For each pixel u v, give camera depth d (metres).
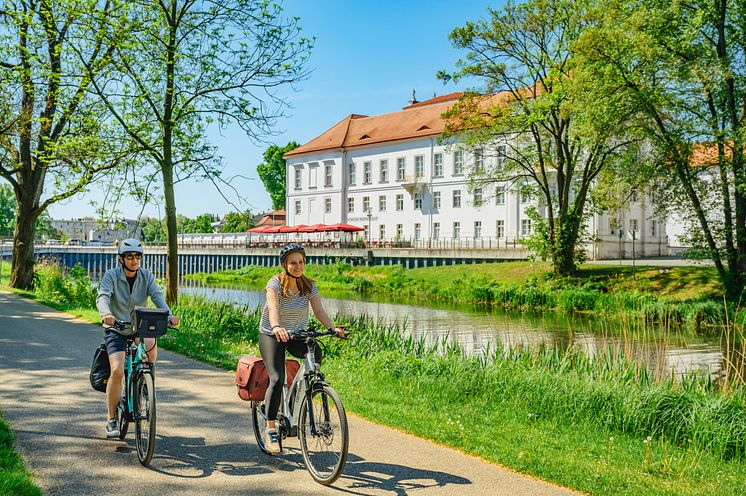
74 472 4.98
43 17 19.92
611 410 7.81
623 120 27.83
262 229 69.56
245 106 19.67
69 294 21.86
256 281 60.00
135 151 19.78
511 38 32.69
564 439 6.66
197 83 19.69
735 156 26.22
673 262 41.78
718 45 27.19
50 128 24.78
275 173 98.81
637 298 29.11
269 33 19.06
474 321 27.47
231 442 5.91
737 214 27.91
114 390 5.62
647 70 26.97
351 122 75.44
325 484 4.80
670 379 10.38
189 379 8.76
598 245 47.44
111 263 87.94
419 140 64.75
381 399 8.05
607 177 31.53
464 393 8.89
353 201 70.69
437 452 5.72
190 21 19.12
